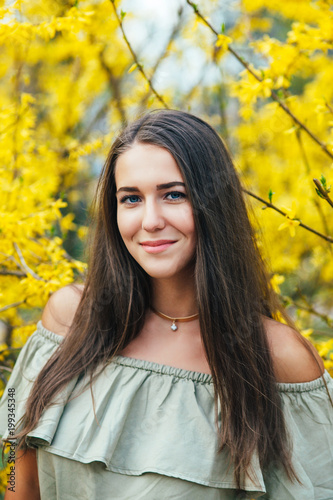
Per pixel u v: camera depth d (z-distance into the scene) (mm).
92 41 2352
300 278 2699
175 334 1205
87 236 1323
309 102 2252
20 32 1480
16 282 1889
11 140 1856
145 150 1079
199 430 1100
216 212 1120
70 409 1155
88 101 2723
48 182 2084
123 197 1104
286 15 2068
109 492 1099
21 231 1667
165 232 1077
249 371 1120
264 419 1119
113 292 1200
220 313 1125
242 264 1162
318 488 1139
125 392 1143
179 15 2312
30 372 1271
